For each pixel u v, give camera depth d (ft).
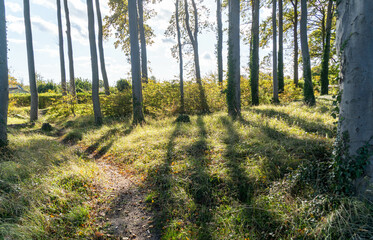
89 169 16.84
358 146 8.96
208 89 43.83
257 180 12.91
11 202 10.78
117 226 11.12
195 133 22.56
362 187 8.94
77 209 11.51
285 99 48.42
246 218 10.51
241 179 13.44
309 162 12.55
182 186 13.62
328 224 8.48
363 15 8.41
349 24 8.98
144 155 19.61
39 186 12.42
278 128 19.88
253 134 19.08
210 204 12.21
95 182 15.05
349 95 9.11
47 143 23.90
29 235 9.19
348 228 8.06
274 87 43.06
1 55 19.71
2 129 20.07
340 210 8.73
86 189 13.82
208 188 13.15
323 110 27.25
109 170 18.58
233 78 30.25
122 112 46.55
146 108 43.27
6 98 20.34
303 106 31.17
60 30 55.06
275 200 11.02
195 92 42.63
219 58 54.65
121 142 24.70
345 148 9.43
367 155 8.79
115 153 22.15
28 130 35.47
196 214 11.57
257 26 41.57
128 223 11.37
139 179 15.99
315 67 79.15
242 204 11.75
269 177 13.14
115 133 29.96
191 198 12.64
